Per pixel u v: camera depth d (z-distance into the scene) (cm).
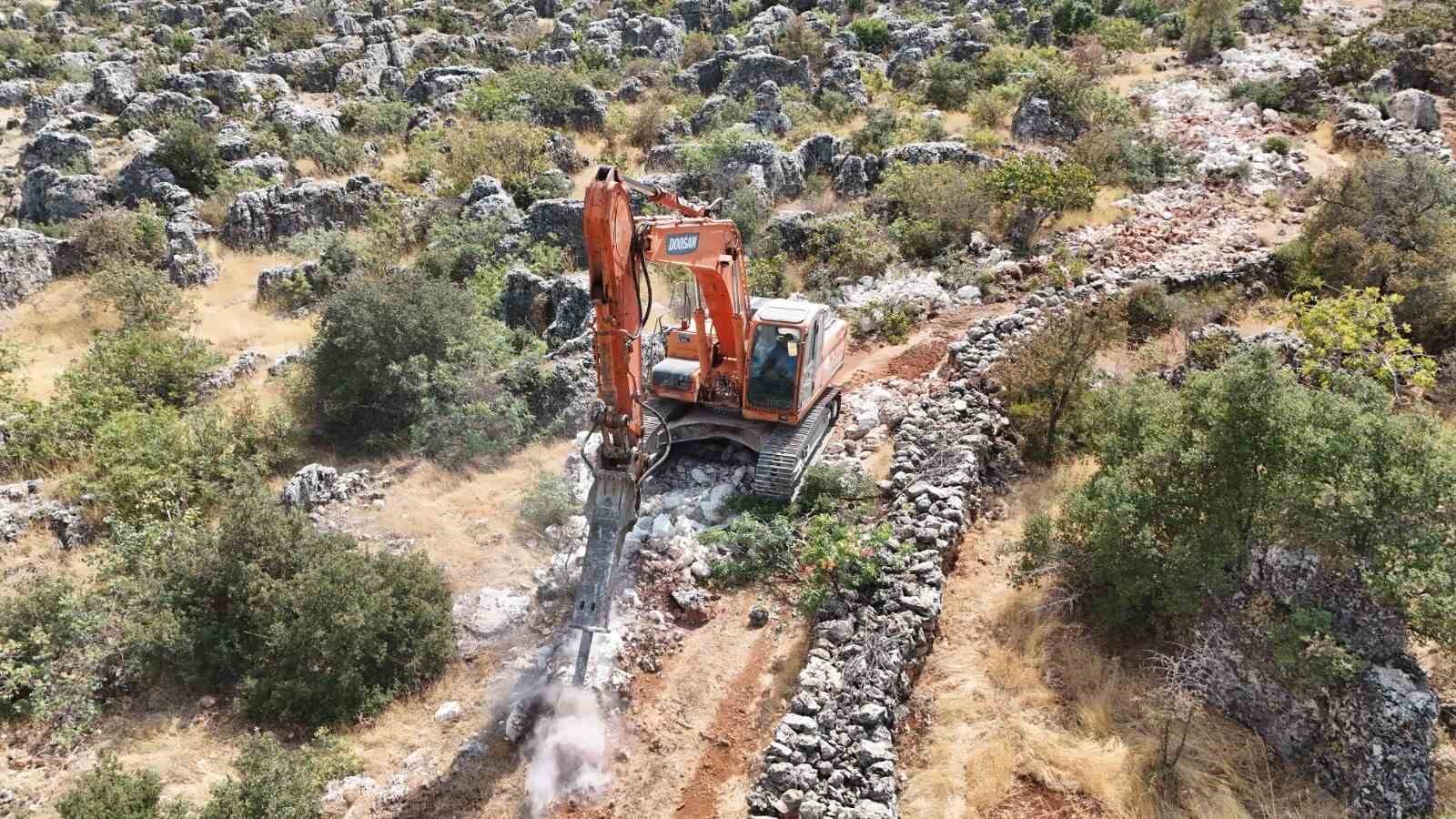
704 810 1048
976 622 1302
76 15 5547
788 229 2602
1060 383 1694
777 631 1298
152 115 3659
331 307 1978
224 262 2805
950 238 2572
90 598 1334
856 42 4509
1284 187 2808
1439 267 2036
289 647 1214
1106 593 1279
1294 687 1077
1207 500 1192
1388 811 1005
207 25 5372
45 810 1079
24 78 4397
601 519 1105
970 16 4634
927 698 1195
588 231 1005
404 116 3784
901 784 1078
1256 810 1034
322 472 1666
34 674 1234
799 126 3503
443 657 1264
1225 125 3278
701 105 3850
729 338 1577
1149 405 1400
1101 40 4197
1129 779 1059
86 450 1777
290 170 3250
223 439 1773
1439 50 3391
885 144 3166
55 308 2595
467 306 2103
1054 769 1080
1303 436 1141
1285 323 2020
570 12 5497
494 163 3120
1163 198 2814
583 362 1922
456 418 1786
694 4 5322
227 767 1140
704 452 1683
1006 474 1627
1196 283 2209
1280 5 4194
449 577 1440
